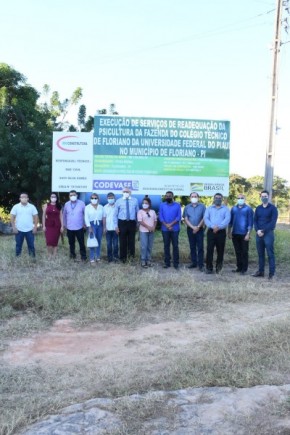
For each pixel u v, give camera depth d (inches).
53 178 542.3
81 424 155.5
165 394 174.4
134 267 446.3
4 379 199.0
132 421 157.2
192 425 154.6
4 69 948.6
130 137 544.7
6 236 824.3
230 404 166.7
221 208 448.1
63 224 481.1
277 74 673.0
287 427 152.6
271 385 181.6
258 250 442.0
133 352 235.3
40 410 168.9
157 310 311.6
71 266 446.0
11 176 971.9
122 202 470.9
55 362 221.3
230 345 228.4
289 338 235.1
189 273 431.8
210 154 552.7
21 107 964.6
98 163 543.2
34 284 356.5
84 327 275.1
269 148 668.1
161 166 548.1
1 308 301.1
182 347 240.8
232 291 359.6
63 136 541.0
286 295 357.7
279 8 674.2
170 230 462.3
